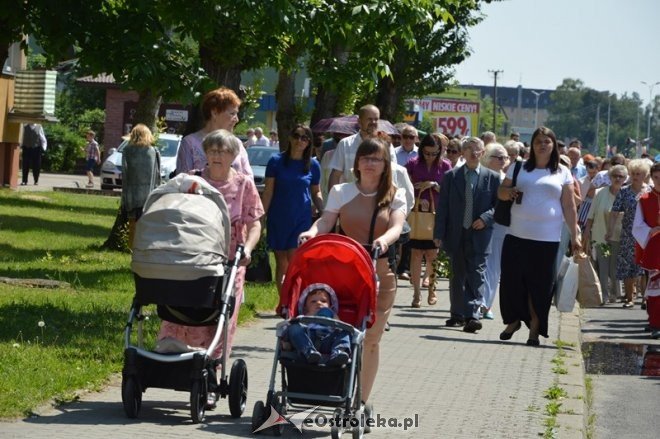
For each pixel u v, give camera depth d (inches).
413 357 616.4
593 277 749.9
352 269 413.1
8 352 518.9
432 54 1765.5
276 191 701.9
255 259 767.1
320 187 746.2
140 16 675.4
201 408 430.0
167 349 428.5
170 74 672.4
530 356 642.8
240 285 458.9
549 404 493.0
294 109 1307.8
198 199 435.5
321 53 832.3
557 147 685.9
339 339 399.5
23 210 1437.0
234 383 438.9
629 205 988.6
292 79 1301.7
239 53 826.2
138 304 438.9
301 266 413.4
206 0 692.7
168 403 462.3
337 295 418.9
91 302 701.3
